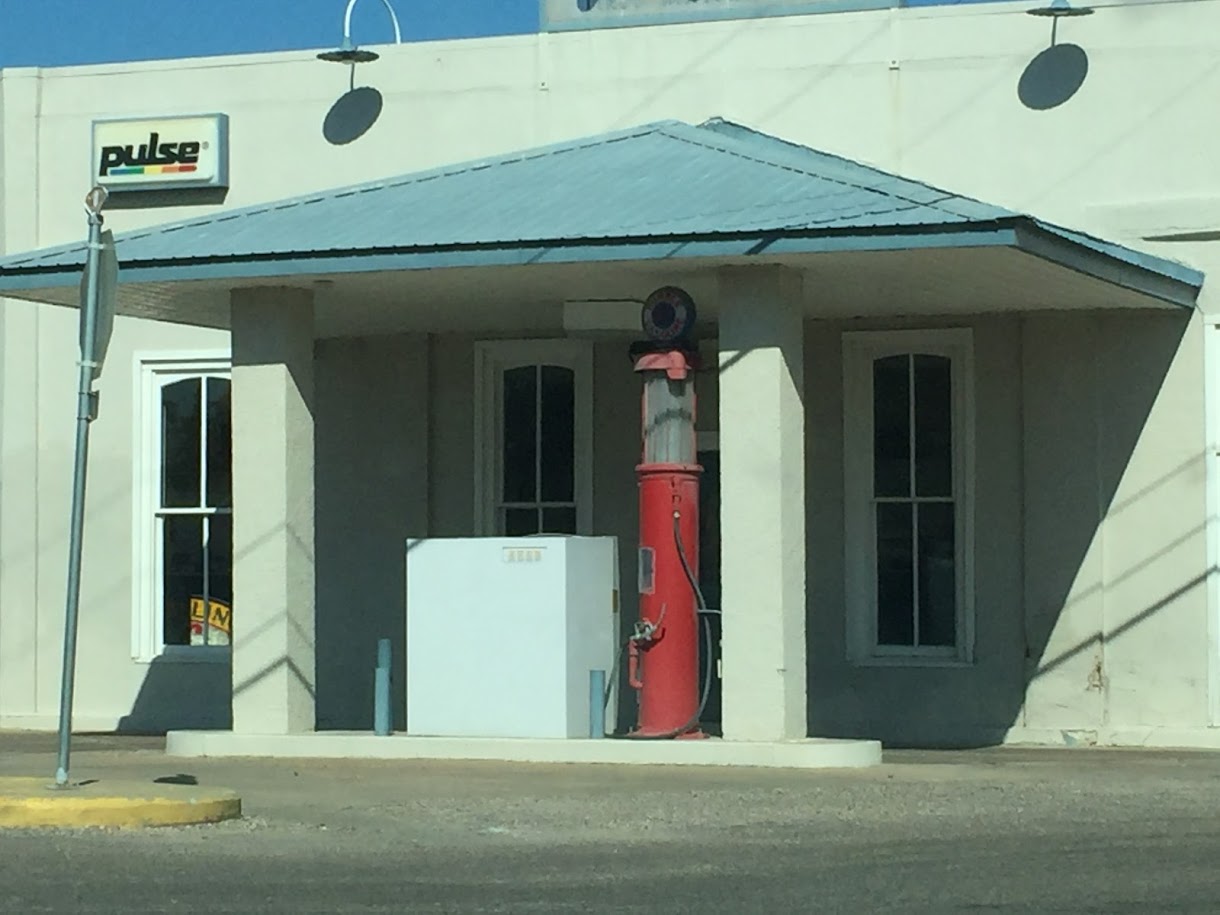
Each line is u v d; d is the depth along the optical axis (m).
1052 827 11.77
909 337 18.84
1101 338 18.28
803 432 16.69
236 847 10.94
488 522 20.02
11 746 18.41
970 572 18.62
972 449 18.64
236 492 16.70
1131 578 18.14
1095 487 18.25
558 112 19.83
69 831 11.43
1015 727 18.42
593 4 19.84
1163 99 18.19
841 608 18.95
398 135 20.25
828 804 12.79
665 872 10.12
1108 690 18.17
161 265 16.02
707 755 15.08
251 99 20.67
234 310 16.73
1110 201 18.31
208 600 20.86
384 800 13.02
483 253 15.26
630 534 19.62
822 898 9.34
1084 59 18.42
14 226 21.20
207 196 20.81
